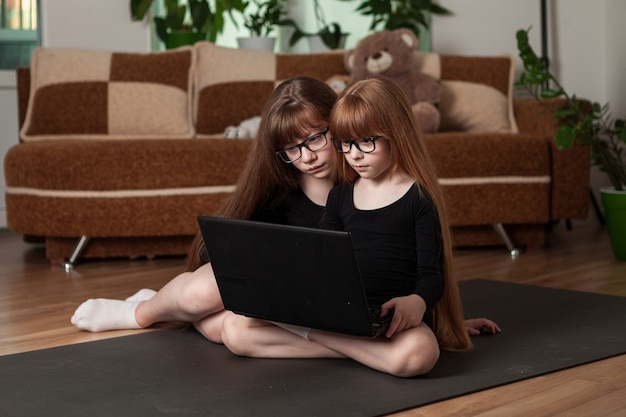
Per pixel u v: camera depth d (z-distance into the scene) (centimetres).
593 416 132
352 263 138
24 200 287
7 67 389
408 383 148
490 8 406
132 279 262
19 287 250
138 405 137
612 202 287
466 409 136
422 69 350
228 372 155
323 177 169
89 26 377
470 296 224
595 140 304
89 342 179
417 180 158
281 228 144
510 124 350
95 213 285
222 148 291
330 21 414
